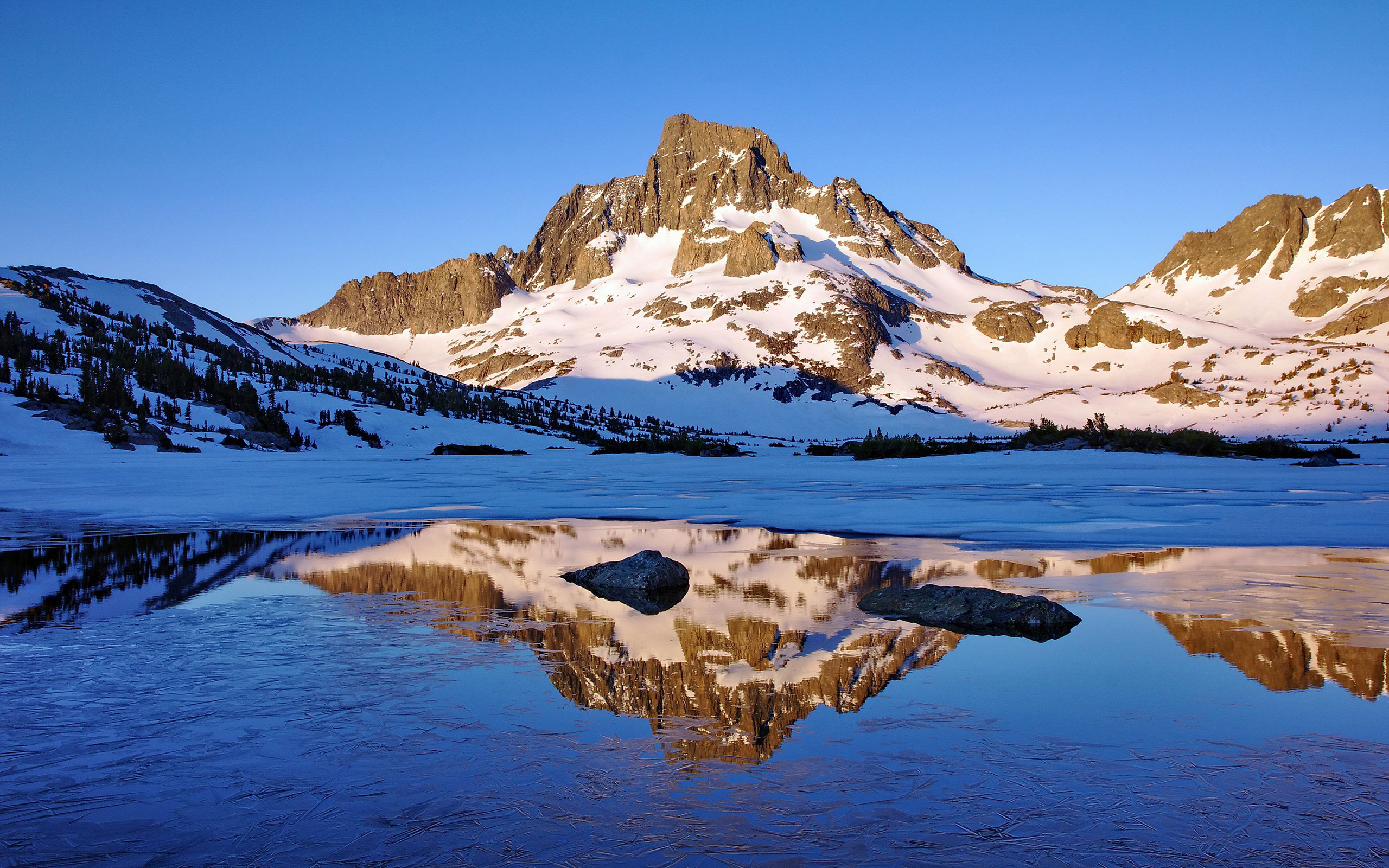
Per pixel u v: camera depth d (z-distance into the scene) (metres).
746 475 62.28
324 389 196.50
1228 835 5.52
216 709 8.15
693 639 11.09
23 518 29.02
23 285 198.25
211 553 20.05
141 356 166.25
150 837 5.58
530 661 9.96
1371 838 5.47
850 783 6.38
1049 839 5.48
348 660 9.99
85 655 10.20
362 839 5.52
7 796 6.22
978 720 7.80
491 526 26.73
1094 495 36.34
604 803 6.06
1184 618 12.23
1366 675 9.21
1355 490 37.75
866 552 20.00
